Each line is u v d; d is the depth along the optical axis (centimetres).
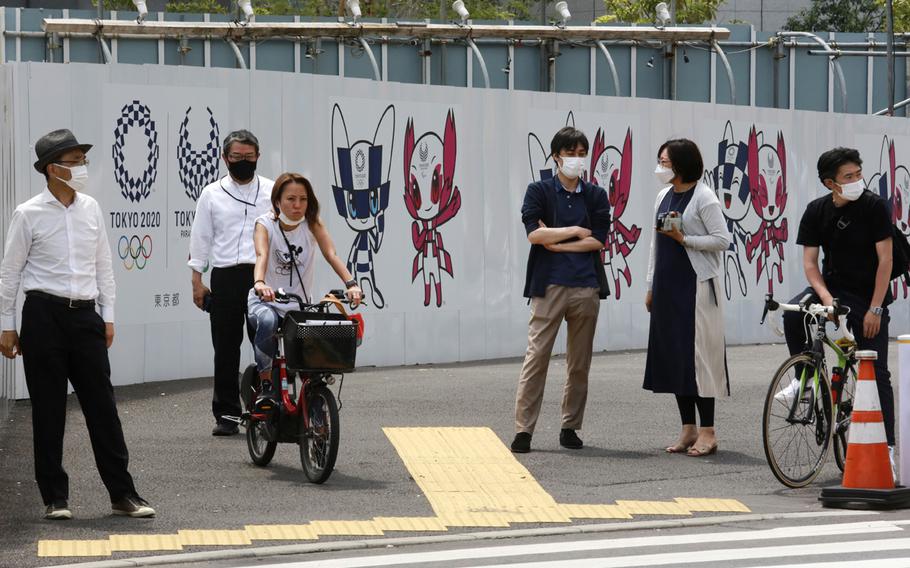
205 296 3069
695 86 6119
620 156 4962
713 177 5253
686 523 2228
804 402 2570
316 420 2538
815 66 6494
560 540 2114
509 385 3900
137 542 2066
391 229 4347
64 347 2209
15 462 2723
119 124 3703
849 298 2652
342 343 2469
